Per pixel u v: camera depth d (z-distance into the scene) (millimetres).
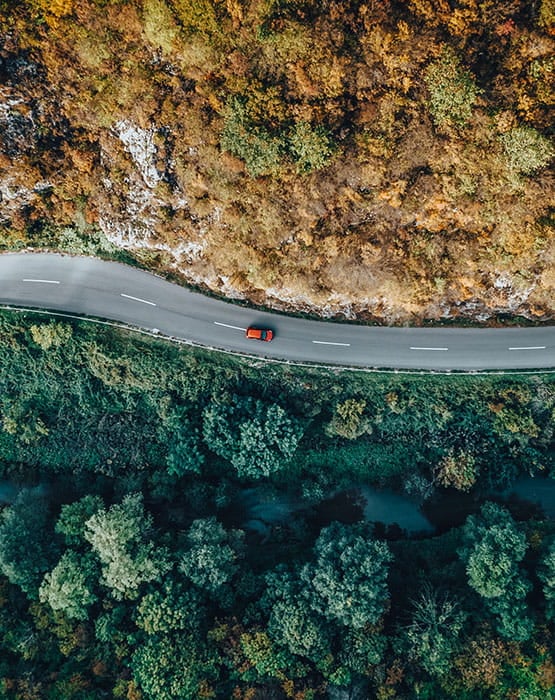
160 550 48312
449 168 40688
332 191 41531
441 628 46625
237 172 41469
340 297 47906
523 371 50969
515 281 45094
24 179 44969
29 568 48531
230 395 52219
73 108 42469
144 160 43344
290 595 47594
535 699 44812
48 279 51906
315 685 45750
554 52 38250
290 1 37312
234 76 39406
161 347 52094
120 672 46688
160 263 50375
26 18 38688
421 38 38062
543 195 40344
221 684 46250
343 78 38812
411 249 44156
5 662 46844
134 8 38156
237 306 51656
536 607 48281
